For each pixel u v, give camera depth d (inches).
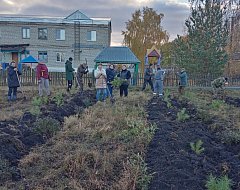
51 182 221.8
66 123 360.5
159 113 439.8
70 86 668.1
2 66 1218.0
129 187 211.3
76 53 1581.0
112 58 1040.2
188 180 217.5
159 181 217.0
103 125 348.2
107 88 580.1
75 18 1624.0
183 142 299.0
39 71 570.6
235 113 490.6
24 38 1579.7
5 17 1562.5
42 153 274.2
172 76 950.4
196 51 1006.4
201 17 1045.8
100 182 218.7
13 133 304.7
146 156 265.1
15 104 502.9
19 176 232.2
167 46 2020.2
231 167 251.1
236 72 1085.8
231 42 991.6
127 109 450.0
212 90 808.3
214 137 339.9
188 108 509.0
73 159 245.4
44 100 479.5
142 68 1787.6
